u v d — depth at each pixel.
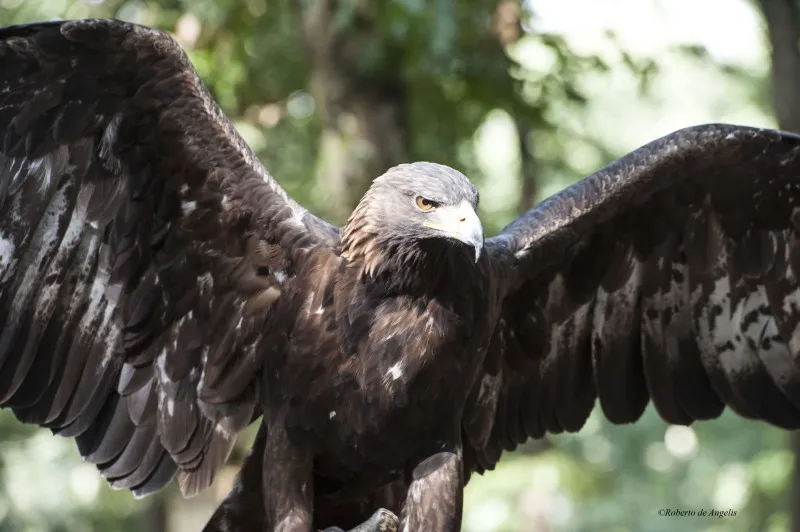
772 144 11.65
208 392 10.87
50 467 32.19
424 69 19.23
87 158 10.51
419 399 10.24
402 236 10.02
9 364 10.63
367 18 19.80
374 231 10.13
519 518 24.89
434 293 10.19
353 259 10.26
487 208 28.81
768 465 30.05
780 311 12.39
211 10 19.58
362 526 10.05
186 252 10.73
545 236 11.59
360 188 19.89
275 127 23.22
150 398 11.02
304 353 10.34
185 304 10.84
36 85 10.20
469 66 20.62
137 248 10.74
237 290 10.68
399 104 20.20
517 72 21.38
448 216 9.88
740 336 12.51
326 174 20.45
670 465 40.69
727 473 38.94
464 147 24.52
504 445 12.48
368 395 10.22
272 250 10.52
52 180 10.48
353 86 19.91
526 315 12.22
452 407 10.41
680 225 12.23
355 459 10.42
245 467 10.73
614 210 11.77
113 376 10.95
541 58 24.02
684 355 12.65
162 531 34.50
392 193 10.08
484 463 12.30
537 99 22.31
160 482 11.02
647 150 11.76
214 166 10.45
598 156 28.73
